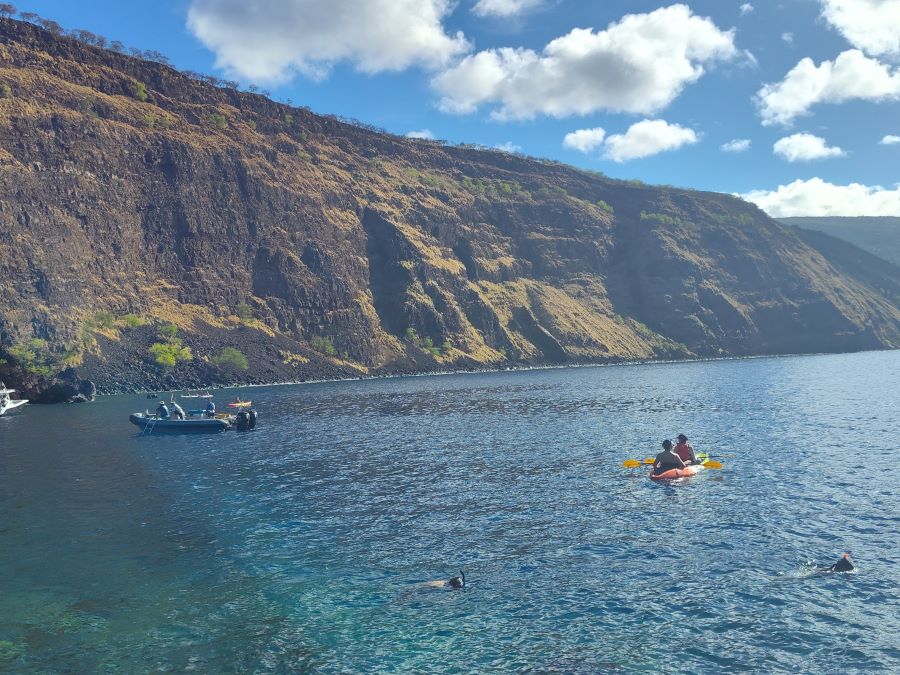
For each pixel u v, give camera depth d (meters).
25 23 154.62
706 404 71.81
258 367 132.88
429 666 14.52
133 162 144.25
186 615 17.30
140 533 24.72
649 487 31.19
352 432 53.53
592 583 19.11
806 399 74.38
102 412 76.88
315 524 25.64
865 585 18.45
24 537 24.33
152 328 127.75
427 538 23.66
